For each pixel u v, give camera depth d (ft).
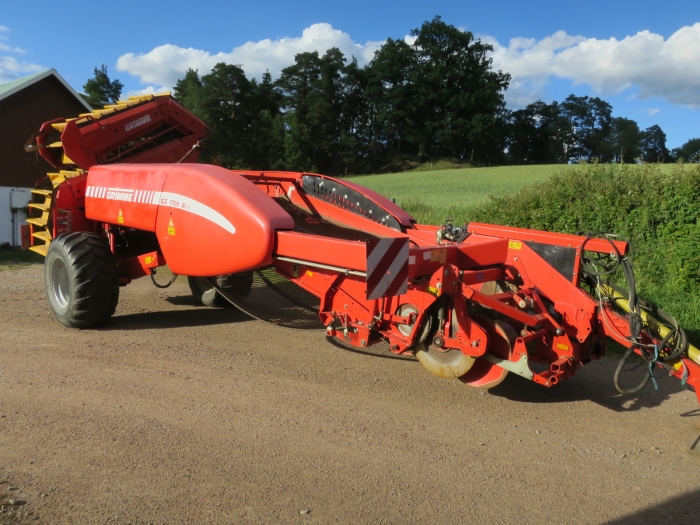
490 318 14.85
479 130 285.02
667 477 11.19
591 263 15.65
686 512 9.91
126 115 25.53
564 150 354.95
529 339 14.25
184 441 12.04
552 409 14.73
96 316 21.45
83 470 10.68
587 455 12.08
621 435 13.20
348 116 329.52
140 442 11.93
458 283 14.14
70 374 16.20
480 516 9.57
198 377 16.26
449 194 89.66
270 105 325.83
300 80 325.21
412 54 302.86
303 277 17.29
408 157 317.42
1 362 17.19
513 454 12.01
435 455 11.82
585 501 10.19
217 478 10.53
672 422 14.06
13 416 13.12
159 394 14.79
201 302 26.99
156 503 9.62
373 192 21.54
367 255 12.85
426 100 295.48
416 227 20.58
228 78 252.42
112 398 14.40
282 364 17.78
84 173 24.26
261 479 10.55
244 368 17.26
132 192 20.34
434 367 15.53
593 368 18.56
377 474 10.91
